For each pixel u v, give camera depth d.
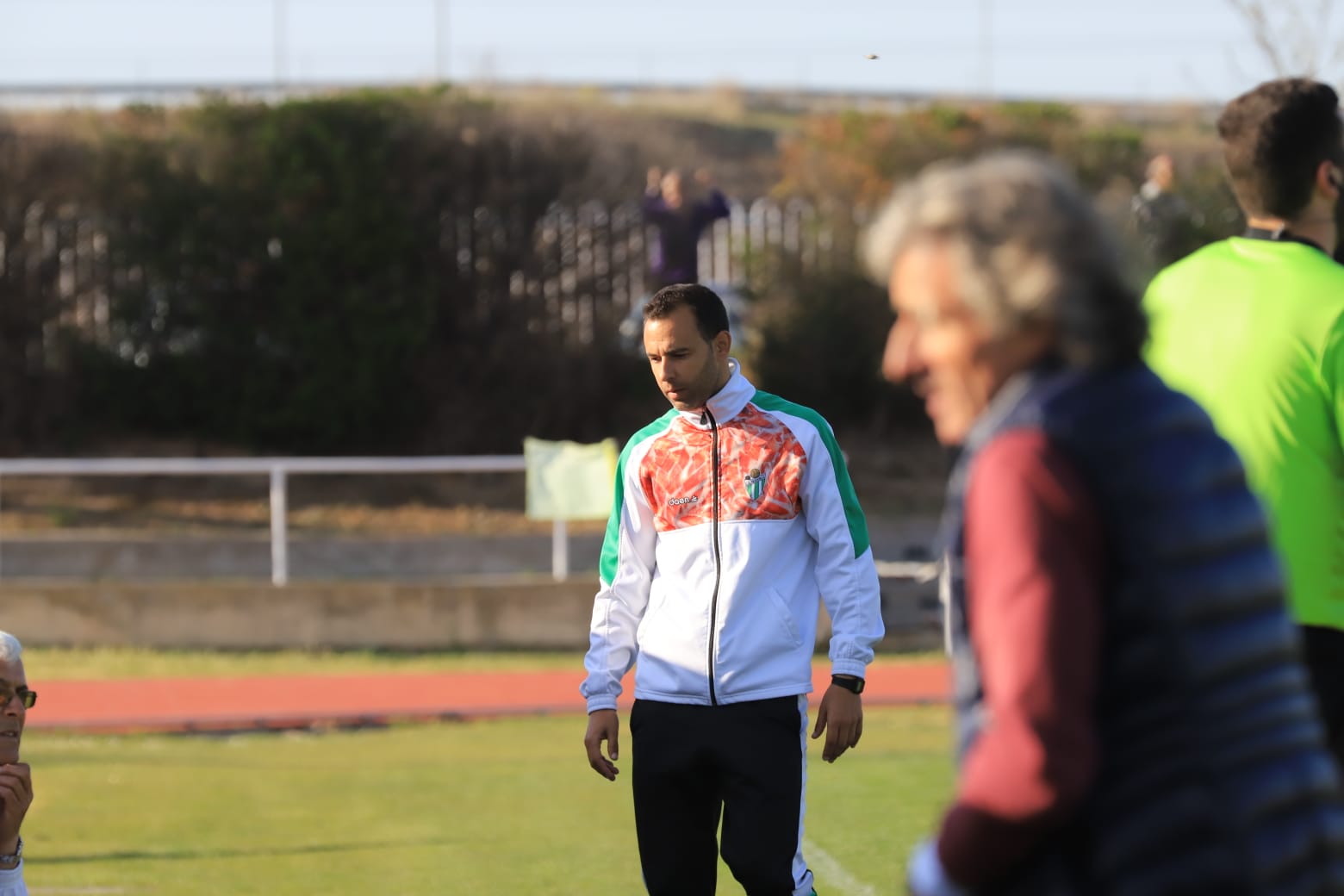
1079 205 3.40
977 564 3.31
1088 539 3.23
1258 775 3.24
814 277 31.28
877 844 10.86
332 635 21.14
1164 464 3.26
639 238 30.12
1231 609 3.25
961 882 3.29
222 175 29.09
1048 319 3.33
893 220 3.50
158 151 29.22
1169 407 3.34
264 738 15.93
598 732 7.32
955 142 31.44
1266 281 5.62
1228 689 3.23
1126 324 3.39
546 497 21.64
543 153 29.70
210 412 29.52
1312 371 5.48
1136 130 37.56
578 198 29.83
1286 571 5.49
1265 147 5.63
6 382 28.89
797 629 7.08
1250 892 3.21
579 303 30.06
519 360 29.56
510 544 24.38
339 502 27.97
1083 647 3.17
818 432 7.19
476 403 29.62
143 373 29.36
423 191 29.22
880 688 18.42
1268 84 5.74
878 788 12.85
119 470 20.45
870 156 31.41
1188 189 30.06
